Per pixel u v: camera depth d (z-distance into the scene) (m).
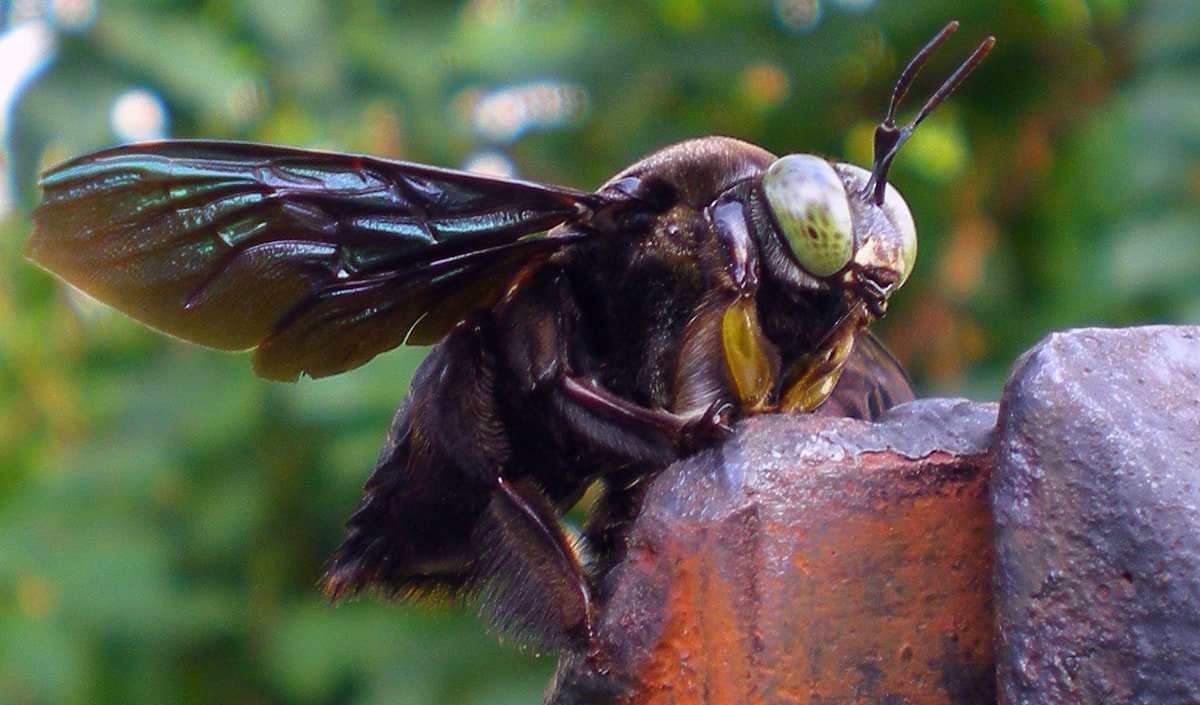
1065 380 0.20
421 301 0.23
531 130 0.30
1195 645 0.20
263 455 0.29
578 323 0.23
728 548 0.21
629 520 0.23
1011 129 0.30
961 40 0.30
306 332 0.23
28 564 0.28
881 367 0.24
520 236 0.23
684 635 0.21
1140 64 0.28
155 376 0.29
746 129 0.30
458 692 0.27
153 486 0.29
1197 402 0.20
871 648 0.21
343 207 0.23
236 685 0.29
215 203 0.23
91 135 0.28
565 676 0.21
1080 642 0.20
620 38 0.29
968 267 0.29
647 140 0.29
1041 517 0.20
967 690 0.21
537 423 0.23
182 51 0.28
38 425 0.31
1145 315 0.27
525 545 0.23
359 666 0.28
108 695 0.28
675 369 0.23
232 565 0.29
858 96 0.30
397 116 0.29
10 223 0.31
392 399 0.28
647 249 0.23
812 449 0.21
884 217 0.23
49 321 0.31
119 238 0.22
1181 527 0.20
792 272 0.23
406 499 0.23
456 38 0.29
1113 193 0.27
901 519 0.21
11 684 0.28
